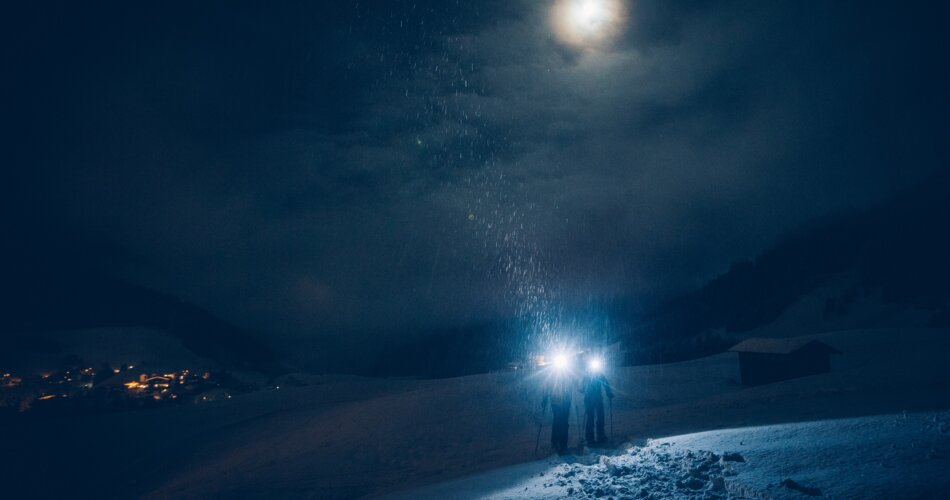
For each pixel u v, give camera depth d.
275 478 24.83
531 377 45.34
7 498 36.44
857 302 145.12
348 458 26.45
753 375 39.19
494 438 26.25
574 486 9.24
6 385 88.06
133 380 87.94
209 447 41.91
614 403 34.00
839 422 12.02
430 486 14.17
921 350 42.09
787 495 6.62
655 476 8.95
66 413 71.19
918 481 6.61
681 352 86.38
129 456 43.53
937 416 11.02
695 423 17.25
